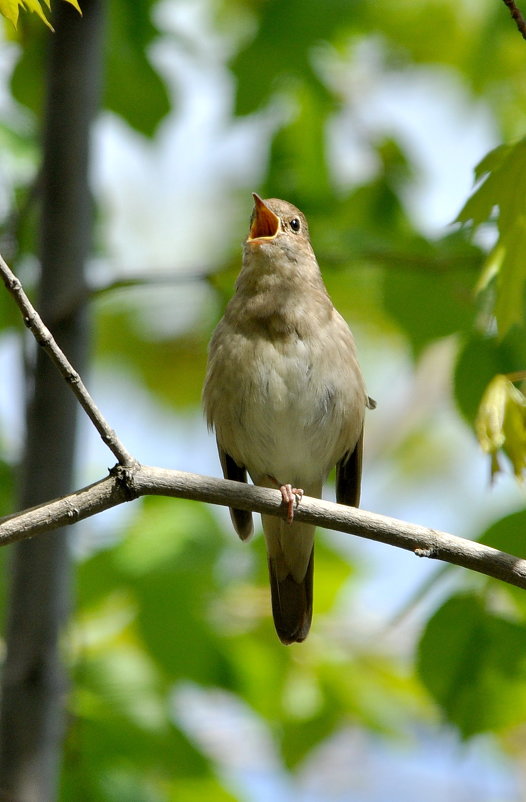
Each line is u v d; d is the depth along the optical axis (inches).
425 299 421.1
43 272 354.3
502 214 275.0
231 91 466.6
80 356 351.3
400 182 494.9
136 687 373.1
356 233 429.1
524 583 247.6
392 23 523.5
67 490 342.3
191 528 401.7
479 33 499.2
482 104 514.3
